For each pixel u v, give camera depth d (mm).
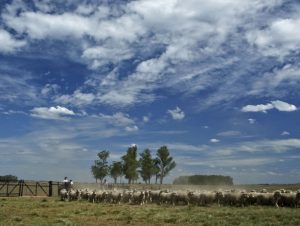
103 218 30953
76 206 42062
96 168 84125
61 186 60719
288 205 36938
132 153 86562
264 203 38156
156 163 87188
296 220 26891
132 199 47781
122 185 86312
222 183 109750
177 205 42250
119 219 30219
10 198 52250
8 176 71750
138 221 29109
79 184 81375
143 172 86438
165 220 29188
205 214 31516
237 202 39312
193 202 42125
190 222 28125
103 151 85062
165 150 87375
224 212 32344
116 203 47875
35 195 60438
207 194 41312
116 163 85812
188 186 90938
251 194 38938
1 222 28016
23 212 34844
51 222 28203
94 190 53500
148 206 41750
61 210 37094
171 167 87438
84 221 29188
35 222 28141
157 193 46500
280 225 25188
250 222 26797
